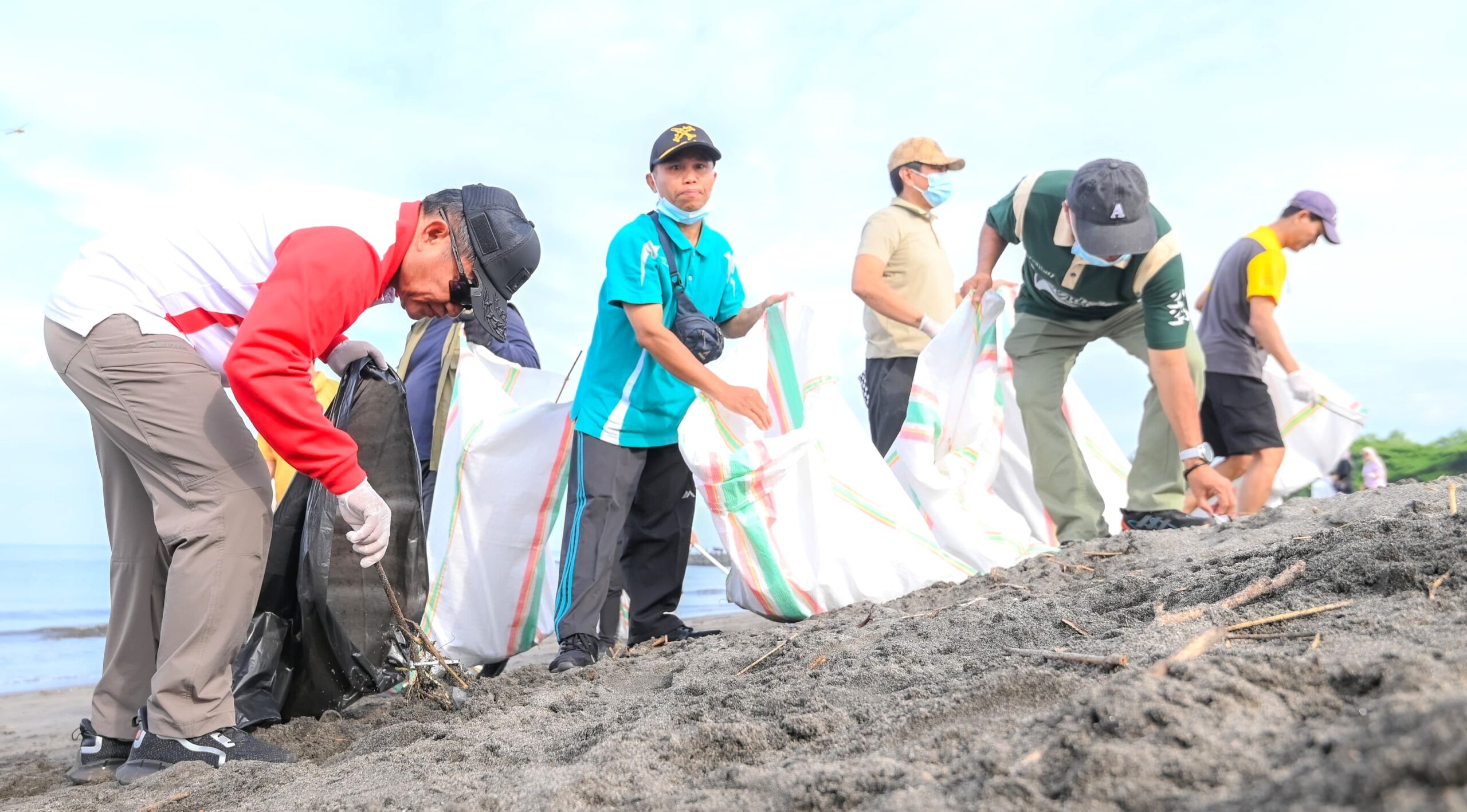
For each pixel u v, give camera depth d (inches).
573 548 134.7
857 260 185.8
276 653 106.5
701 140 138.1
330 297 87.4
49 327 92.3
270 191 94.3
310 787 79.6
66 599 674.2
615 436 137.8
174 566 91.0
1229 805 40.2
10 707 198.4
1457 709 36.1
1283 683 53.7
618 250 137.5
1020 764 50.7
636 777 66.1
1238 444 200.8
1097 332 179.6
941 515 156.1
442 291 96.2
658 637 146.8
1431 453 1133.1
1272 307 196.2
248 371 83.6
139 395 88.9
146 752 90.4
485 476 145.4
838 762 60.9
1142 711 50.8
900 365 187.8
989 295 162.7
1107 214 153.7
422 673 107.9
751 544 140.5
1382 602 70.4
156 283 90.8
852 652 98.3
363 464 106.4
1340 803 35.0
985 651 89.7
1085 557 136.9
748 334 157.6
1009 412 181.8
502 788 70.3
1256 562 98.6
